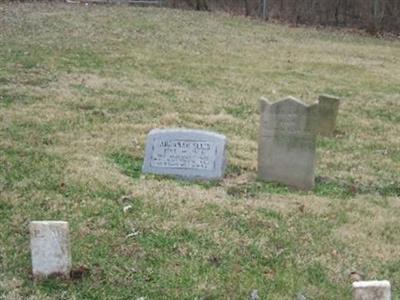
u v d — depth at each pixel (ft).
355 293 13.03
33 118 29.25
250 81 43.55
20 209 18.99
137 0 87.71
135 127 29.22
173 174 23.13
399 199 22.58
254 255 17.16
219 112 33.81
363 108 38.06
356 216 20.54
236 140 28.58
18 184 20.89
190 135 23.20
